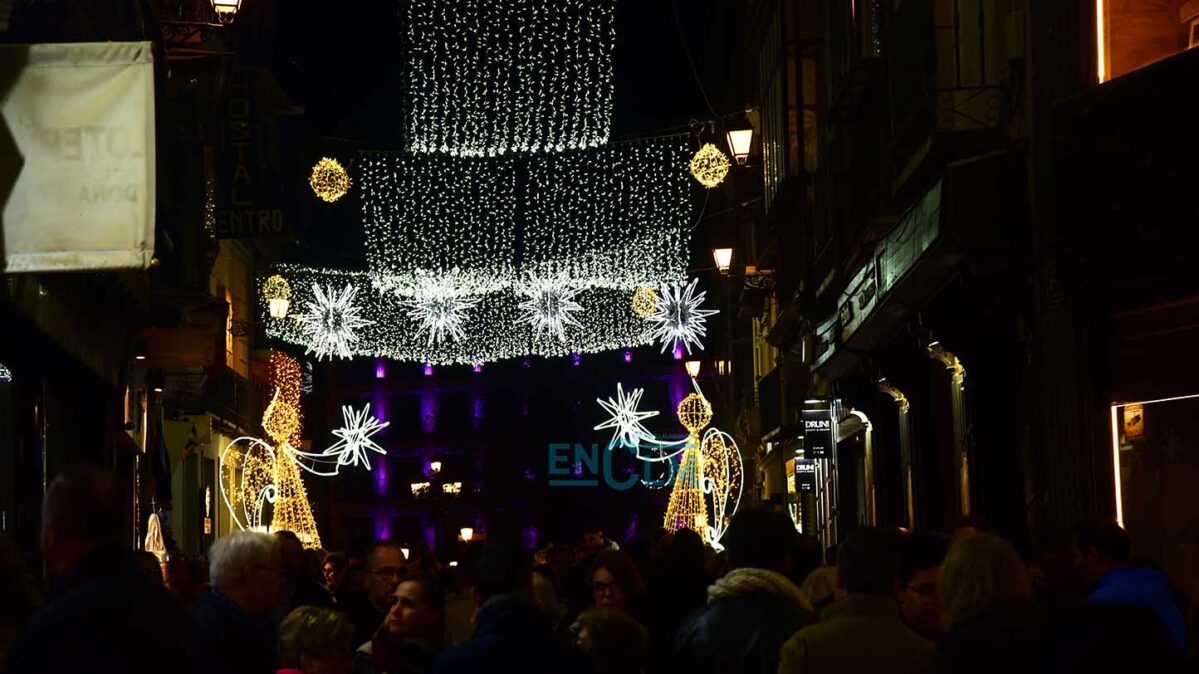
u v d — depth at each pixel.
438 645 7.36
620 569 8.05
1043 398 13.38
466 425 89.81
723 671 6.30
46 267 8.80
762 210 35.31
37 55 8.95
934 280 15.10
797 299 24.95
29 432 14.98
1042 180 13.15
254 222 23.09
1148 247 11.50
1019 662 4.65
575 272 46.66
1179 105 11.29
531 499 87.19
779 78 29.58
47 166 8.88
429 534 89.31
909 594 6.05
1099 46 12.48
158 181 15.34
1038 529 13.43
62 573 4.48
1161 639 4.02
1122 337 12.12
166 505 25.06
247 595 6.15
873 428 22.61
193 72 19.77
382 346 62.34
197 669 4.59
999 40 14.73
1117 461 12.19
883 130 18.77
